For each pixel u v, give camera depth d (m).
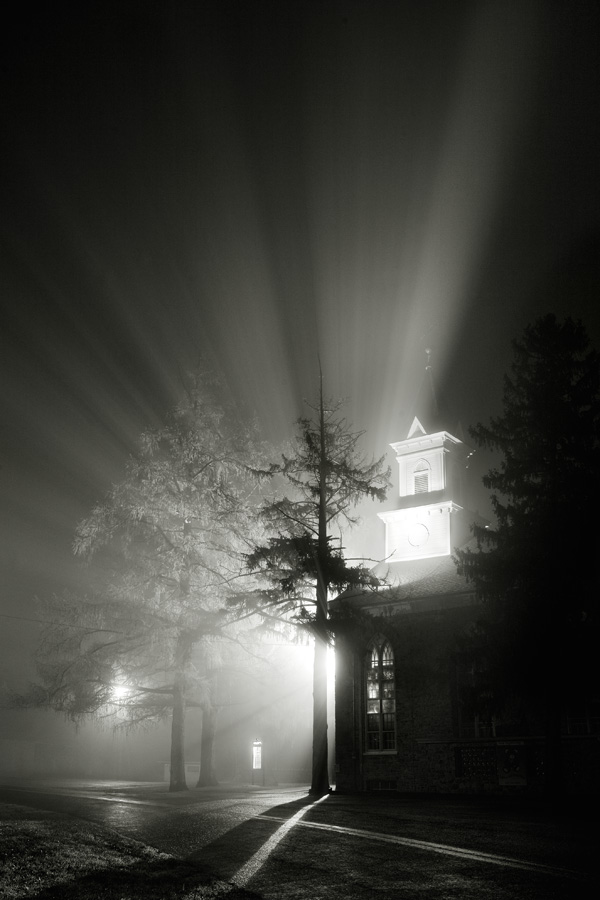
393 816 19.97
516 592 27.23
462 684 31.91
